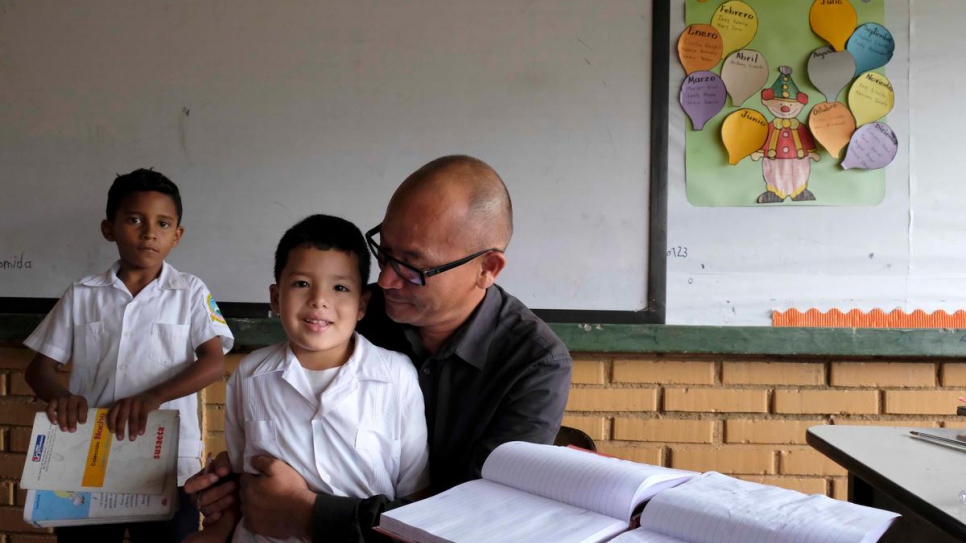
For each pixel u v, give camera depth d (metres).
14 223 2.09
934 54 1.96
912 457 1.10
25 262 2.09
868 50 1.96
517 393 1.06
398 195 1.05
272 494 1.00
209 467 1.13
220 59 2.05
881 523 0.63
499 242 1.07
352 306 1.11
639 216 2.01
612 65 2.00
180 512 1.72
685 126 1.99
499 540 0.65
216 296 2.07
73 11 2.07
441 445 1.13
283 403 1.09
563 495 0.75
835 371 2.03
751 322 2.00
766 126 1.97
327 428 1.07
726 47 1.97
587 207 2.01
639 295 2.01
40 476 1.38
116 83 2.06
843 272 1.98
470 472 1.03
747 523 0.63
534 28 2.01
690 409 2.06
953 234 1.96
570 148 2.01
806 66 1.97
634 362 2.07
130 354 1.71
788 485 2.05
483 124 2.03
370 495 1.08
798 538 0.60
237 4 2.05
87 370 1.72
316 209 2.06
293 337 1.08
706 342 1.99
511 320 1.14
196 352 1.75
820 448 1.23
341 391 1.08
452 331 1.14
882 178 1.97
